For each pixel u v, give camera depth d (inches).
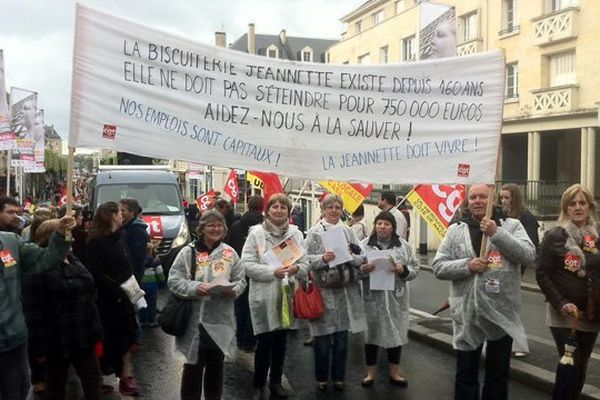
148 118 174.9
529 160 901.2
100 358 240.7
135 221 299.3
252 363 293.1
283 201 237.9
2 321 166.4
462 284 200.8
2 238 171.3
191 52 178.7
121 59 171.9
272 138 187.5
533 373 255.3
